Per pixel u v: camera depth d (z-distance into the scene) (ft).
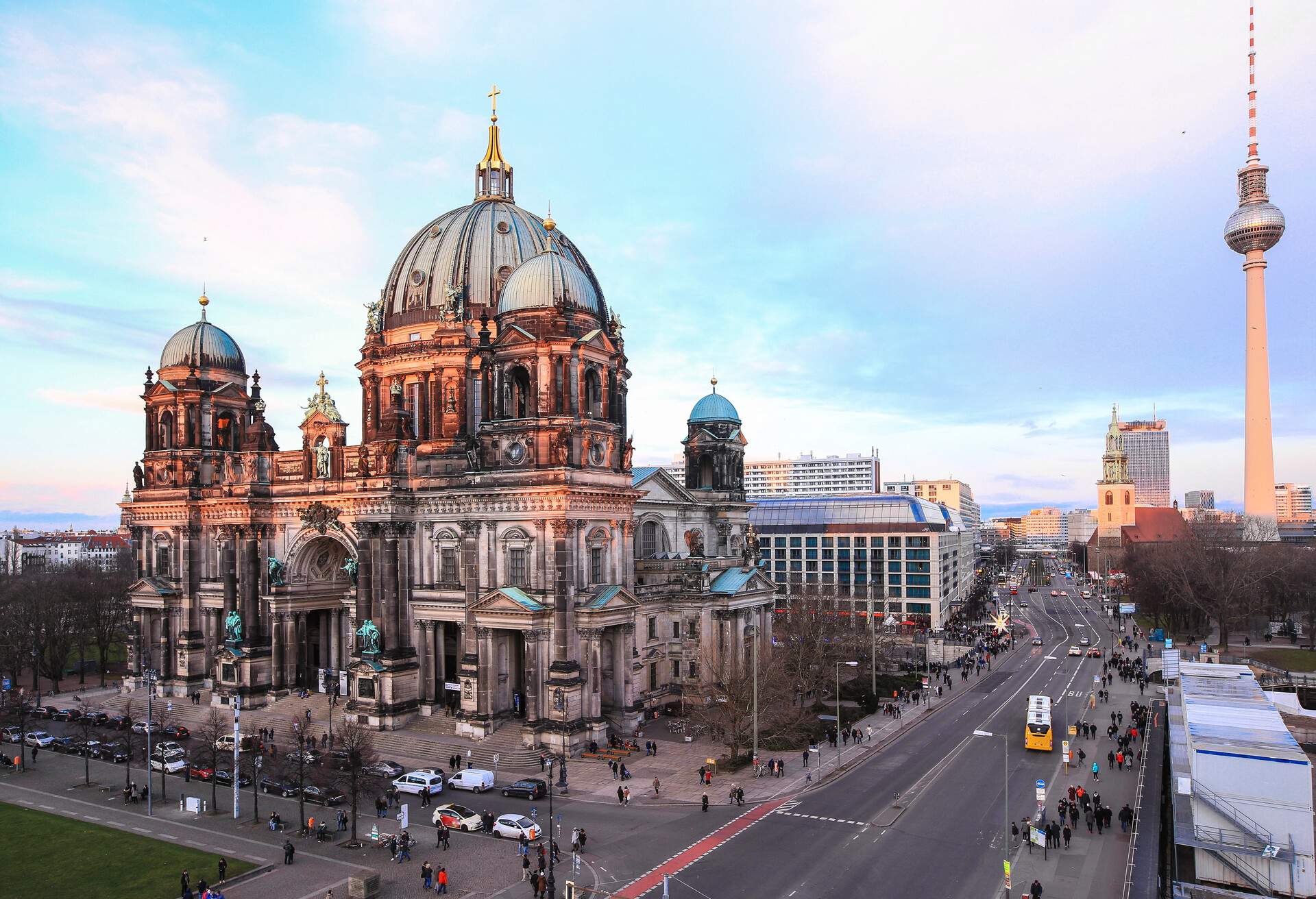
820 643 347.97
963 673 411.95
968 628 597.52
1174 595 508.12
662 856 187.83
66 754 287.48
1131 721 321.32
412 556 309.42
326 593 350.43
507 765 260.21
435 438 333.21
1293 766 166.61
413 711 303.48
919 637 504.43
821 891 168.76
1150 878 176.76
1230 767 170.71
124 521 456.04
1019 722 319.88
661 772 254.27
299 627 350.43
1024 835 200.64
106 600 463.01
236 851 194.90
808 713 320.91
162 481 381.40
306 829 208.23
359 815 219.20
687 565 336.49
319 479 329.52
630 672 297.74
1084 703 355.97
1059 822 210.38
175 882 176.45
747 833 202.28
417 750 274.57
